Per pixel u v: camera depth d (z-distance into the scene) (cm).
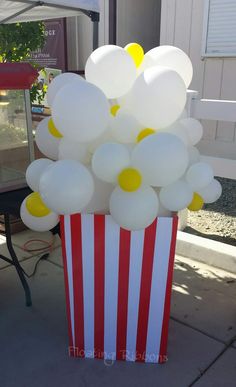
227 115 318
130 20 678
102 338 212
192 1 539
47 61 775
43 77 470
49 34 755
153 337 208
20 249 339
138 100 172
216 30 523
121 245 192
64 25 731
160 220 186
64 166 165
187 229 387
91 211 194
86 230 191
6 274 299
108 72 178
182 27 559
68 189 161
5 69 235
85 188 165
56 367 209
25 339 230
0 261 318
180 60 200
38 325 242
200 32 542
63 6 363
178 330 238
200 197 216
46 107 367
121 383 199
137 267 195
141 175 165
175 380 201
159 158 158
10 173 259
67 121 162
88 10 383
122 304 204
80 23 718
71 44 742
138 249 192
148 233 188
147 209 167
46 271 304
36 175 198
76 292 204
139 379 201
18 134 255
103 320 208
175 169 161
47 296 271
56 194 162
